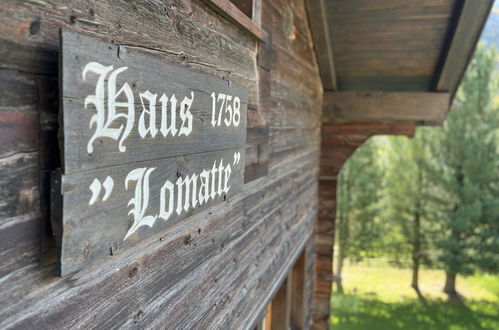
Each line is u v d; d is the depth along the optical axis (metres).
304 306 4.28
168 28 1.24
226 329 1.96
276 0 2.64
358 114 4.57
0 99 0.76
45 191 0.86
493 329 12.27
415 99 4.39
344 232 15.46
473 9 3.33
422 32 3.81
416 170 14.39
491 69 12.79
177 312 1.45
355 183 14.91
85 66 0.88
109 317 1.07
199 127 1.45
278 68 2.73
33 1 0.81
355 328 12.66
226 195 1.76
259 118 2.30
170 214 1.29
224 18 1.68
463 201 13.09
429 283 15.86
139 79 1.08
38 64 0.83
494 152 12.60
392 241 15.36
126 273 1.14
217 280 1.82
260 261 2.51
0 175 0.77
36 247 0.85
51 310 0.88
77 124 0.86
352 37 4.01
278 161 2.88
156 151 1.18
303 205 3.96
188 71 1.35
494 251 12.52
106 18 0.98
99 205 0.96
